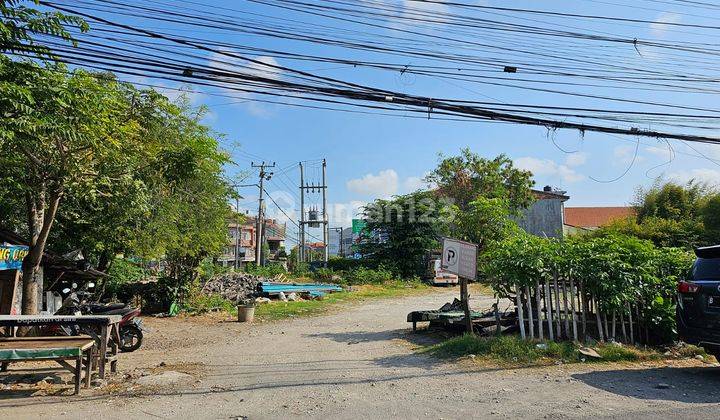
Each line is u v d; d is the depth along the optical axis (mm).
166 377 8172
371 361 9453
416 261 38562
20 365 9531
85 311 11969
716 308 7383
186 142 13289
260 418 5828
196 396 6949
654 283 9734
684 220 32719
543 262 9531
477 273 10914
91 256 19500
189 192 20000
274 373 8477
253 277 29906
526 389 6930
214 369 8969
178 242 20438
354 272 36438
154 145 13719
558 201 43125
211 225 22203
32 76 7863
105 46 8531
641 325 9852
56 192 10883
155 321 18141
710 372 7828
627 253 9836
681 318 7910
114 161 11633
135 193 13516
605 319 9648
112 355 8844
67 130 8352
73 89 8789
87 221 16344
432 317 12625
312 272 40125
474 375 7910
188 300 21625
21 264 11883
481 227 12039
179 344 12703
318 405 6336
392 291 30859
